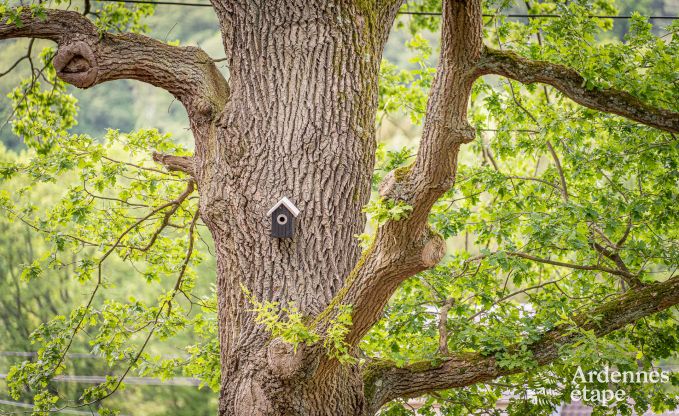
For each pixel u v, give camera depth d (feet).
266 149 26.43
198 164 27.43
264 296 26.02
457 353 28.30
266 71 26.73
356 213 26.71
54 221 37.01
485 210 41.04
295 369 24.13
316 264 26.05
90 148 34.83
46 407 35.53
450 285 33.78
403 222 23.13
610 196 34.50
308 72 26.63
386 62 47.39
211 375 36.14
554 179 38.14
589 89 26.50
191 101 27.48
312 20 26.73
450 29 23.36
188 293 39.60
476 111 42.01
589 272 36.40
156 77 27.32
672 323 34.35
